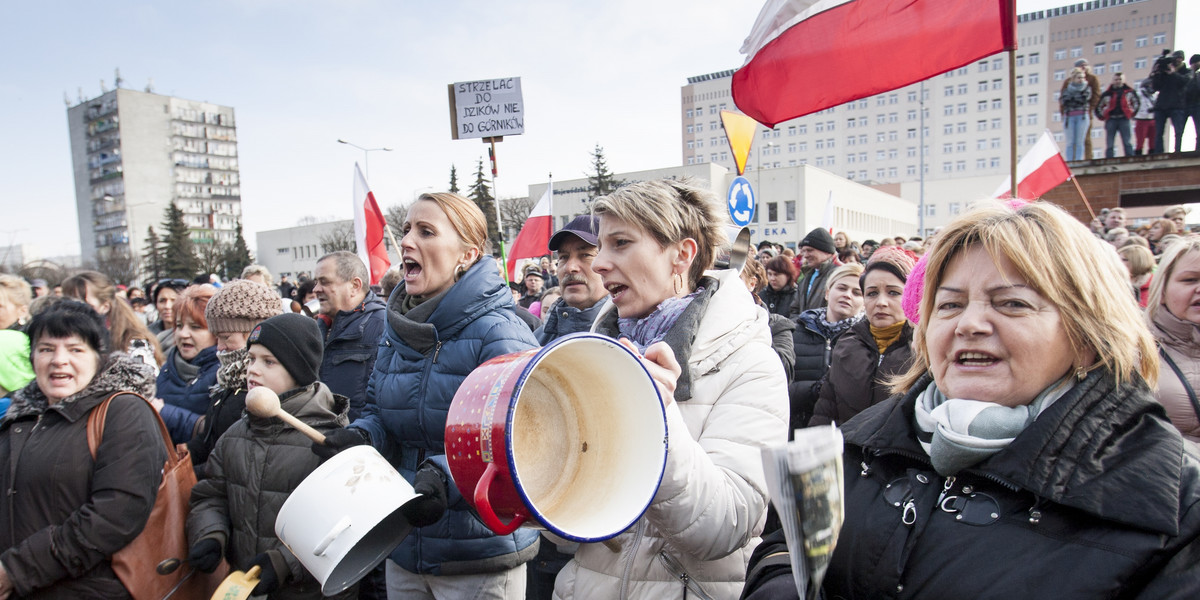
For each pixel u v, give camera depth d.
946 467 1.12
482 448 0.98
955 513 1.12
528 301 7.92
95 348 2.31
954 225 1.20
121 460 2.20
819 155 86.88
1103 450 1.01
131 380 2.37
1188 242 2.57
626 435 1.12
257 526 2.33
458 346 2.21
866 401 3.07
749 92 4.11
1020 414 1.09
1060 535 1.00
